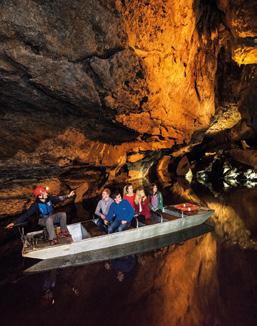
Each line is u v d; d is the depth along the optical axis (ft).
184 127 39.42
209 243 21.85
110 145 34.76
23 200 28.91
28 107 24.20
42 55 20.33
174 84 32.37
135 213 24.20
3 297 15.40
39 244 19.75
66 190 32.63
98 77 23.16
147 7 23.57
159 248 21.04
